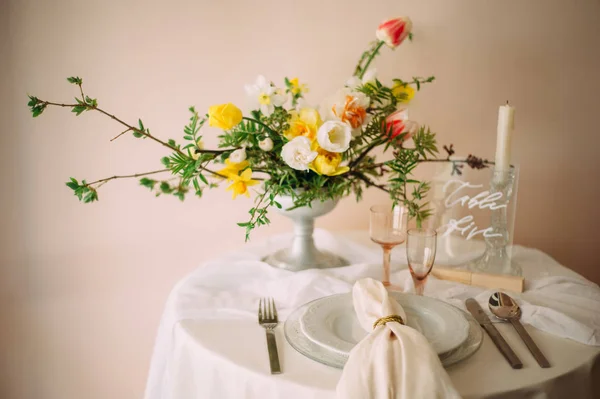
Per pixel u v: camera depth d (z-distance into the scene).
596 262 1.78
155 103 1.61
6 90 1.56
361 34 1.61
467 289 1.14
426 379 0.76
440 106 1.66
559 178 1.71
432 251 1.06
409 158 1.19
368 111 1.20
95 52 1.56
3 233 1.64
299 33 1.60
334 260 1.31
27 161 1.61
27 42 1.54
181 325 1.03
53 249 1.68
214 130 1.64
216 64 1.60
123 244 1.70
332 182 1.19
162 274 1.74
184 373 0.98
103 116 1.60
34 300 1.70
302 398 0.81
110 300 1.74
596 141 1.69
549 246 1.77
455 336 0.90
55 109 1.58
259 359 0.90
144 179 1.35
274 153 1.17
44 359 1.75
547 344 0.95
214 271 1.24
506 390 0.81
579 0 1.59
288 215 1.26
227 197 1.70
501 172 1.23
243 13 1.58
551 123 1.67
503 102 1.66
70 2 1.53
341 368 0.85
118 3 1.54
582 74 1.64
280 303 1.12
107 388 1.80
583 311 1.06
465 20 1.60
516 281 1.18
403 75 1.64
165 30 1.57
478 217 1.30
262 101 1.12
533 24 1.60
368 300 0.93
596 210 1.74
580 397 0.89
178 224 1.71
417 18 1.60
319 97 1.65
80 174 1.63
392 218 1.17
